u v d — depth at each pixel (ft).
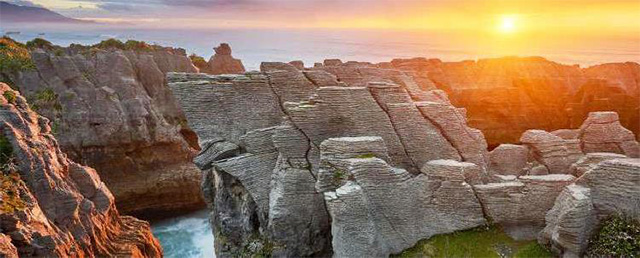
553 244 72.13
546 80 187.01
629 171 69.05
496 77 192.65
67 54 197.57
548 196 78.07
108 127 170.50
